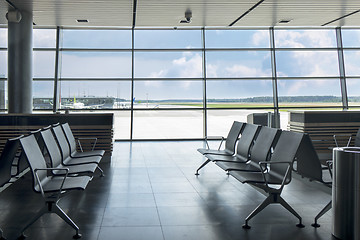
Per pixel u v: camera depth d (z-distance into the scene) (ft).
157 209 12.85
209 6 25.12
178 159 23.97
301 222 11.28
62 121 23.24
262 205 11.30
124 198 14.33
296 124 25.55
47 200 10.37
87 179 11.94
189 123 36.94
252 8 25.94
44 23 30.22
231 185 16.53
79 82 33.73
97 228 10.88
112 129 23.47
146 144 32.01
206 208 12.98
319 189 15.76
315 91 35.50
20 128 23.09
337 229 10.12
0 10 25.81
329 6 25.63
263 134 14.89
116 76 34.19
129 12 26.55
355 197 9.72
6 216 12.08
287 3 24.63
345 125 24.58
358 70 35.53
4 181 11.08
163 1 23.65
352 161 9.76
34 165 10.68
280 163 12.46
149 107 34.58
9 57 25.86
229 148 18.40
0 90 32.83
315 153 11.50
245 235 10.36
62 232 10.53
